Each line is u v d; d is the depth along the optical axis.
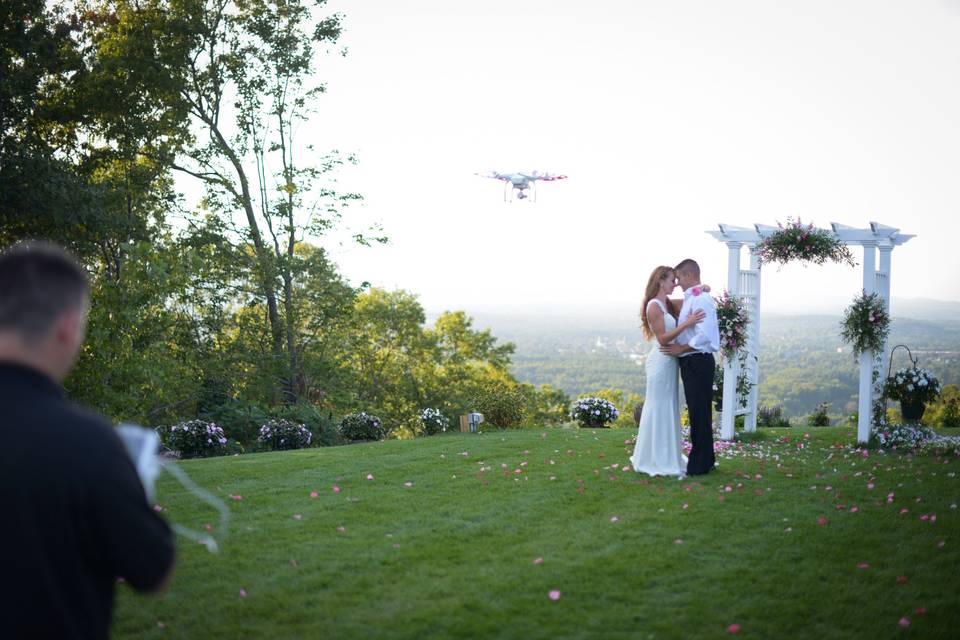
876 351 10.91
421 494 7.36
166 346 14.53
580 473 8.38
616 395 54.03
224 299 22.70
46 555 1.70
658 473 8.23
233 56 23.55
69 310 1.86
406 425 37.44
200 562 5.19
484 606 4.35
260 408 19.33
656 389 8.27
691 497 7.13
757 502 6.93
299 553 5.38
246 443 16.42
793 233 11.19
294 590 4.64
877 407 11.02
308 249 28.88
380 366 38.97
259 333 23.83
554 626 4.07
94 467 1.75
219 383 19.30
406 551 5.40
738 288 12.17
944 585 4.75
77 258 20.48
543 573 4.90
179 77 22.62
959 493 7.34
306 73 24.00
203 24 22.73
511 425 16.36
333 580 4.80
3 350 1.79
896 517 6.36
